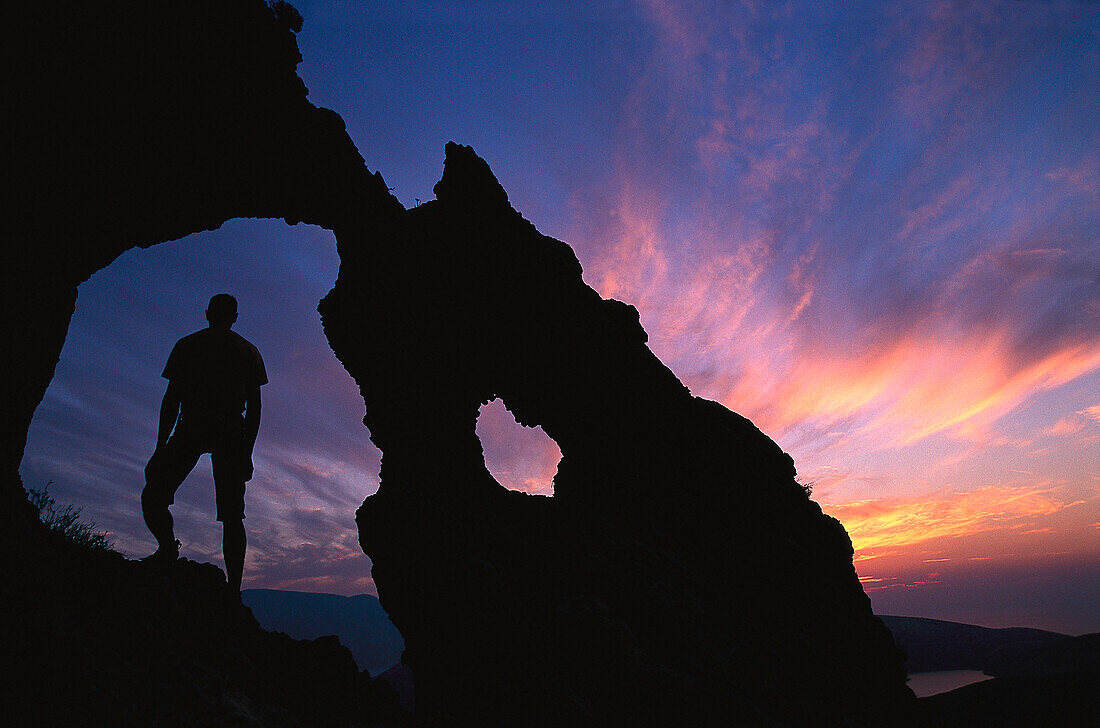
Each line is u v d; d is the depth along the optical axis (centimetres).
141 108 532
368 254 918
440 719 518
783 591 936
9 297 418
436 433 903
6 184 421
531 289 993
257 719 360
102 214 522
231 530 482
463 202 1019
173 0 582
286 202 794
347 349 957
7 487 398
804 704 794
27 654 319
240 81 645
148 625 392
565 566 819
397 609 814
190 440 480
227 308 538
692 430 1018
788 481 1054
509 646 704
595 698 677
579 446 1038
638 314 1113
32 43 442
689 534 966
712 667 761
